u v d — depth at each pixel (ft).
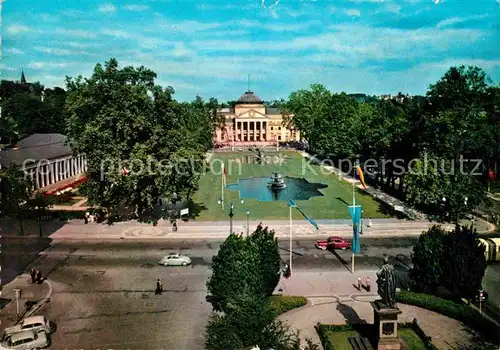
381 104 457.27
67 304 167.53
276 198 356.79
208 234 256.73
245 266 154.30
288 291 176.65
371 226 270.46
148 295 174.81
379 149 375.45
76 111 300.20
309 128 654.94
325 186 407.64
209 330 125.80
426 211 305.32
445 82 289.74
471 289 163.53
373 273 196.85
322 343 136.15
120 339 141.79
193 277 193.16
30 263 210.59
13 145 435.94
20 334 138.41
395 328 130.00
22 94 638.12
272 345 118.73
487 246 208.64
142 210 296.51
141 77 288.30
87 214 283.38
